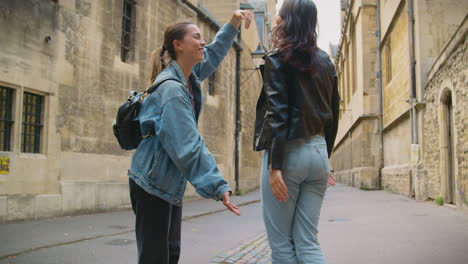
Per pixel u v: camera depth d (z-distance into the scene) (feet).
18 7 24.53
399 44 57.21
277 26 7.95
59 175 27.35
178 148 6.76
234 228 24.18
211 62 9.38
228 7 68.03
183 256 15.83
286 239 8.07
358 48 84.58
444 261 14.33
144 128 7.26
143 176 7.15
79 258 14.85
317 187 8.15
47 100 26.73
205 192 6.71
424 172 43.80
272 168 7.43
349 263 14.24
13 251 15.31
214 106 53.67
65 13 28.17
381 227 23.15
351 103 100.99
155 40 39.27
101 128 31.42
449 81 33.68
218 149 54.80
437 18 47.42
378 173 75.00
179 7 44.34
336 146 155.53
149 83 7.96
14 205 23.56
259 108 8.30
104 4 31.94
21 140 25.31
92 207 29.94
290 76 7.70
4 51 23.59
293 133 7.54
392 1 62.34
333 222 26.02
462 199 30.94
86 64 29.99
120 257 15.15
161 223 7.27
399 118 57.47
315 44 7.75
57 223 23.70
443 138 36.70
